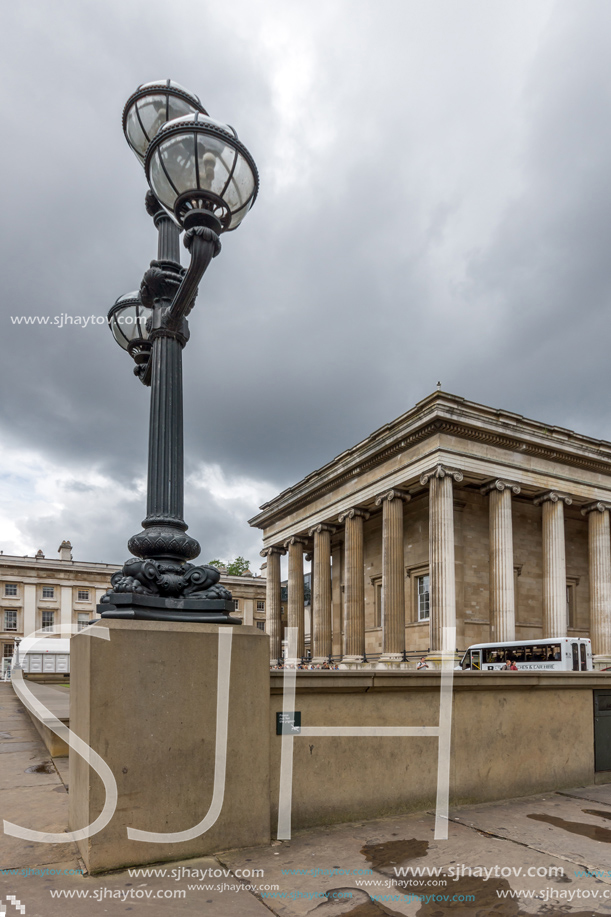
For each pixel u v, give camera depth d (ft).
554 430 122.93
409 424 116.57
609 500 131.95
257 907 13.64
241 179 18.24
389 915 13.46
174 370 19.79
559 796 24.31
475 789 23.02
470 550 127.54
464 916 13.51
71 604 232.94
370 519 154.40
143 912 13.14
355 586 133.59
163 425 19.21
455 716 23.09
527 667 102.73
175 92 20.99
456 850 17.61
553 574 122.72
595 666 123.24
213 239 17.75
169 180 17.81
